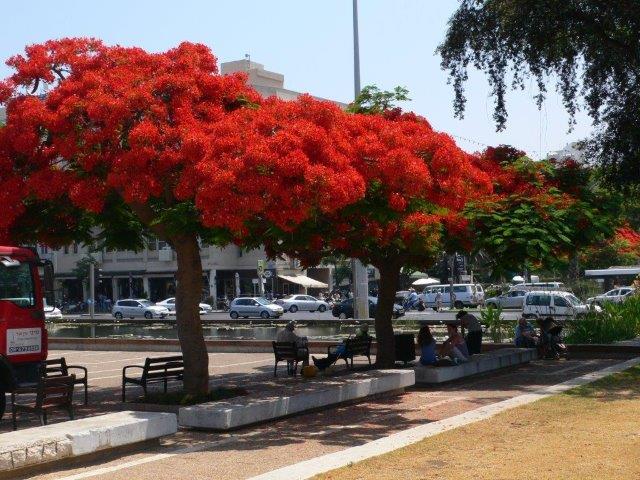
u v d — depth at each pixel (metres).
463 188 14.34
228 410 12.41
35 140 14.05
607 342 24.58
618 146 20.58
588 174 21.50
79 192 13.66
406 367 20.08
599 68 19.64
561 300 39.97
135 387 19.59
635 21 18.67
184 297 15.30
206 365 15.46
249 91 15.48
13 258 14.03
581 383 15.88
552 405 13.17
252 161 12.02
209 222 12.29
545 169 20.97
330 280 81.56
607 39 19.56
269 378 20.64
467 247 18.52
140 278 74.56
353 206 13.70
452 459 9.34
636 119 20.06
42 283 14.43
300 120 13.20
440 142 14.09
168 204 14.17
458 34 21.30
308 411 14.09
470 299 59.84
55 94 14.13
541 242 17.70
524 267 19.61
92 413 15.30
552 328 23.14
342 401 14.95
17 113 14.30
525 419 11.91
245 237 14.65
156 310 58.81
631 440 9.97
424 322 37.00
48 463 9.73
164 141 13.26
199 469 9.71
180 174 13.25
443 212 14.99
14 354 13.83
